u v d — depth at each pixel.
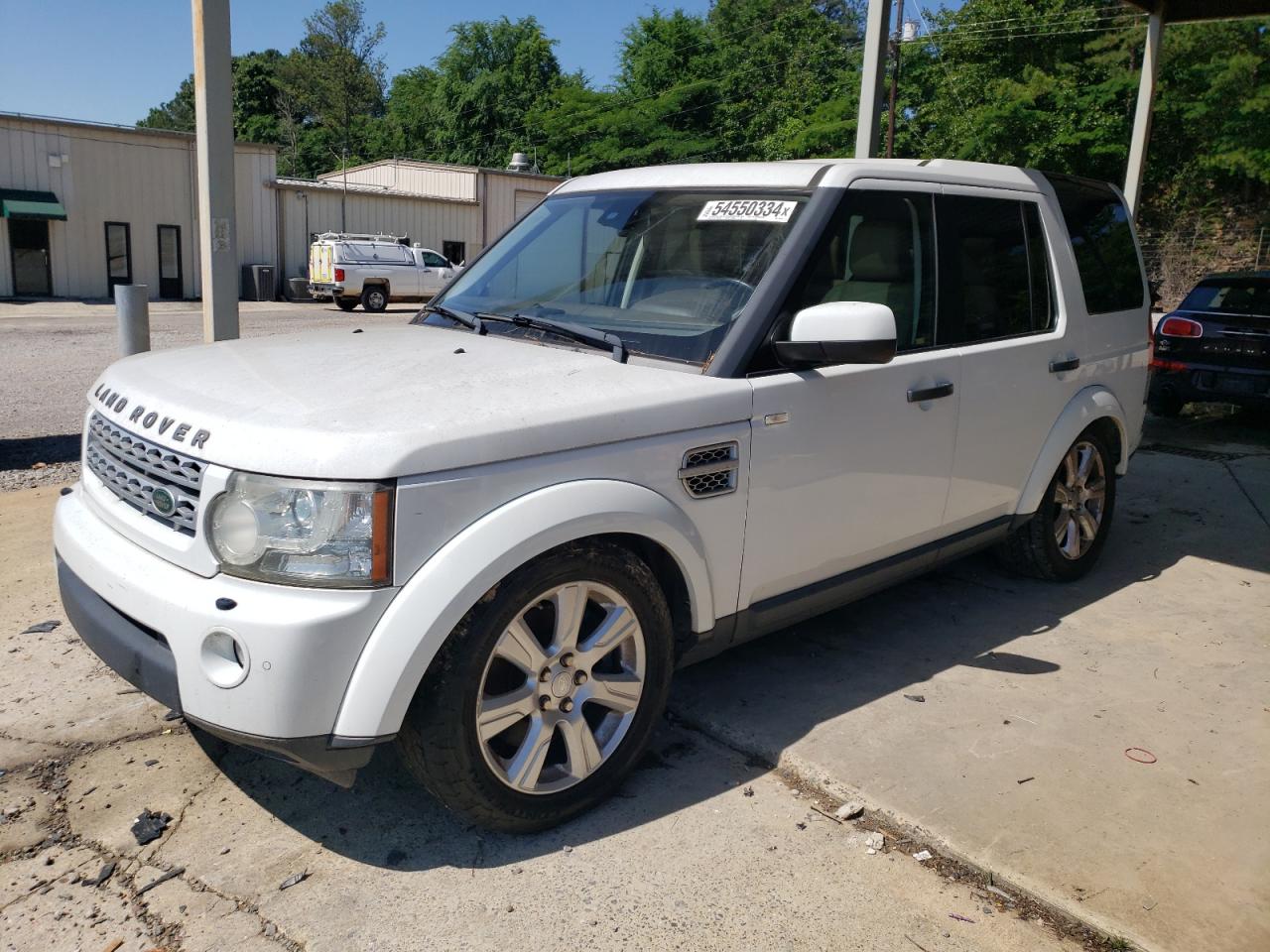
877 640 4.34
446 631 2.48
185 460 2.57
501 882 2.65
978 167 4.28
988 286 4.20
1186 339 9.56
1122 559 5.59
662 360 3.19
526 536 2.56
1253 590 5.11
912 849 2.86
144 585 2.56
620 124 50.12
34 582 4.64
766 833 2.92
